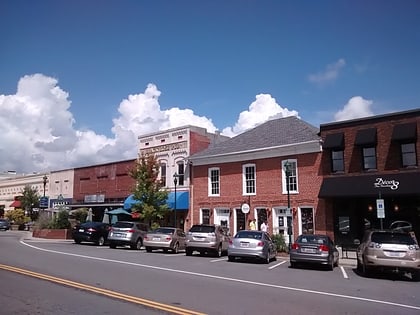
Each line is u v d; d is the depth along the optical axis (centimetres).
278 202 2764
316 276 1492
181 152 3459
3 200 6112
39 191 5309
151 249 2423
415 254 1467
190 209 3262
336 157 2573
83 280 1162
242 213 2942
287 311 861
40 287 1027
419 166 2275
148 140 3766
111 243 2650
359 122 2500
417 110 2309
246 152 2948
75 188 4612
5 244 2522
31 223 4888
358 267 1719
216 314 809
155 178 3312
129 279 1223
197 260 1931
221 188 3091
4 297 902
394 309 917
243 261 1970
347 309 901
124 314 775
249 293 1066
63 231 3434
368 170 2434
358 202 2494
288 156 2762
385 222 2397
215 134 3666
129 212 3562
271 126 3209
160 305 865
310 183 2634
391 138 2336
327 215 2544
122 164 4025
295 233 2658
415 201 2327
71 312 779
